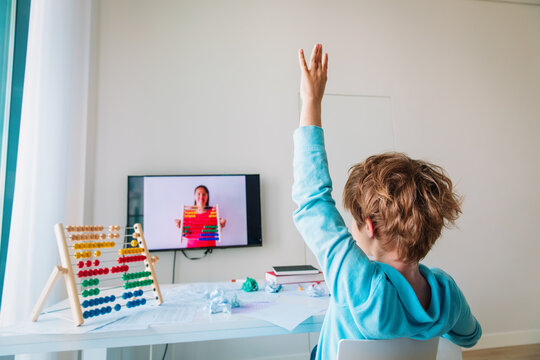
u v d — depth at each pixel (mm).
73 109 1989
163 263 2219
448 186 558
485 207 2730
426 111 2773
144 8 2445
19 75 1656
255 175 2377
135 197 2201
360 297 503
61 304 1190
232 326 921
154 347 2090
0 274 1497
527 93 2992
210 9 2549
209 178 2311
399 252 537
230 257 2307
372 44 2771
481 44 2982
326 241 525
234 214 2309
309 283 1459
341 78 2672
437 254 2586
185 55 2459
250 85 2518
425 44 2871
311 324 958
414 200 509
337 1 2766
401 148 2678
